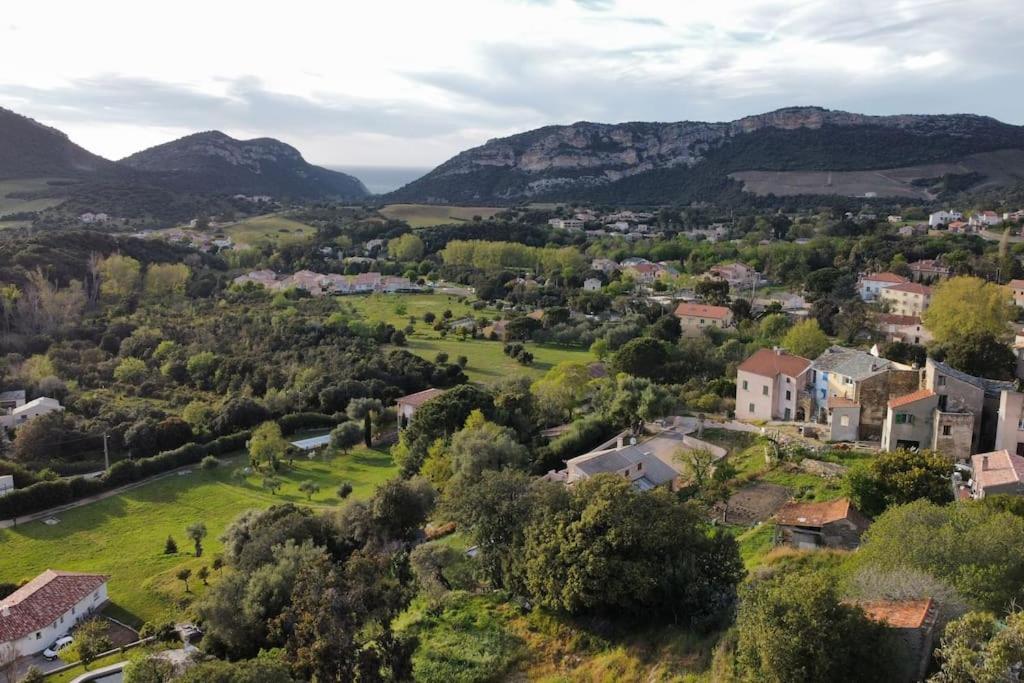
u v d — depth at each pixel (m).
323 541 49.50
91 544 64.94
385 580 36.84
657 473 57.66
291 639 33.34
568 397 86.12
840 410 63.03
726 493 49.84
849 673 22.86
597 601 34.09
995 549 28.53
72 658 45.34
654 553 34.16
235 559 50.50
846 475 47.56
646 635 33.25
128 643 47.25
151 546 63.97
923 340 110.06
